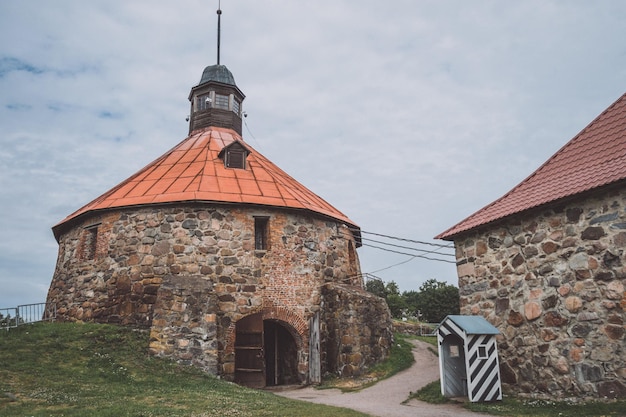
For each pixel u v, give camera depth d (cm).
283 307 1828
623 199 975
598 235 1009
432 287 4606
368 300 1825
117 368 1334
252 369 1716
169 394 1132
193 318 1534
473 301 1286
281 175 2255
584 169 1111
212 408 1001
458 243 1359
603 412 916
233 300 1762
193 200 1792
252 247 1841
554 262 1090
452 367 1208
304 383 1758
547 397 1067
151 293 1736
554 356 1066
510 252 1201
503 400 1117
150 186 1945
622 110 1178
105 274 1827
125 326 1705
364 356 1747
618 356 948
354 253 2284
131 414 917
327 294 1914
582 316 1019
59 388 1111
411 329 2903
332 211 2155
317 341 1791
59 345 1441
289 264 1886
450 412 1053
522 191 1245
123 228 1848
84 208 2033
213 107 2520
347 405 1201
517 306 1165
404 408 1130
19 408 934
